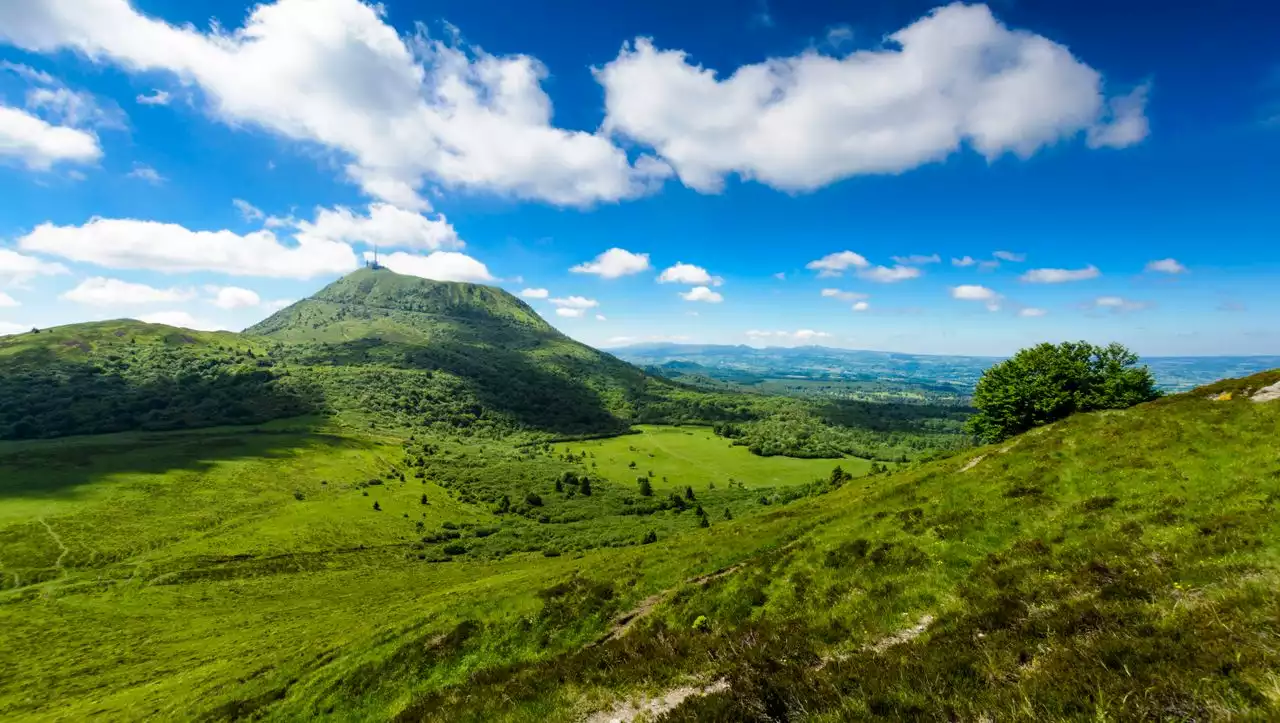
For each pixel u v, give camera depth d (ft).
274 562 429.38
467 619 98.17
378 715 79.92
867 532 85.35
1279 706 24.45
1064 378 228.63
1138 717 26.08
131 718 128.26
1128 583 45.80
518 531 568.41
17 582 360.07
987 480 94.43
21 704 185.26
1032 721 27.99
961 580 62.69
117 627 290.56
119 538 442.50
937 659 38.17
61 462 601.62
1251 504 59.41
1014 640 39.19
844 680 38.70
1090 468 86.28
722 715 38.50
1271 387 110.73
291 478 639.76
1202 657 29.35
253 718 95.20
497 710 56.13
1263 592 35.91
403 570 421.18
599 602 93.04
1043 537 68.23
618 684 54.65
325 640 140.56
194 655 212.43
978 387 262.47
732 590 79.05
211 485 581.53
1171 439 88.94
